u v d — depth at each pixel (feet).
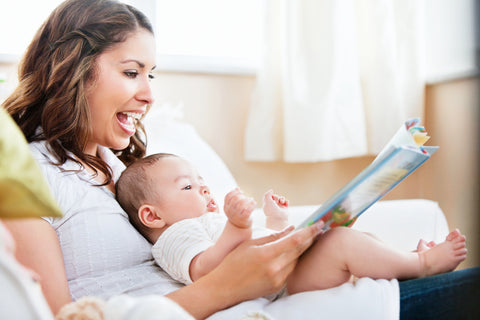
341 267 2.57
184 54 6.81
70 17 3.17
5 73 5.42
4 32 5.82
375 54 6.57
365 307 2.25
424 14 7.07
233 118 6.67
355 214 2.57
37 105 3.18
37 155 2.88
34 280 1.52
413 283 2.36
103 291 2.67
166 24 6.73
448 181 6.73
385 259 2.52
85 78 3.08
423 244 2.97
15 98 3.19
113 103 3.16
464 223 6.44
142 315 1.44
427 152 2.27
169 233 2.93
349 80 6.55
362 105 6.70
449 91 6.66
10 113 3.13
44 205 1.53
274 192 6.89
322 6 6.24
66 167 2.95
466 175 6.35
